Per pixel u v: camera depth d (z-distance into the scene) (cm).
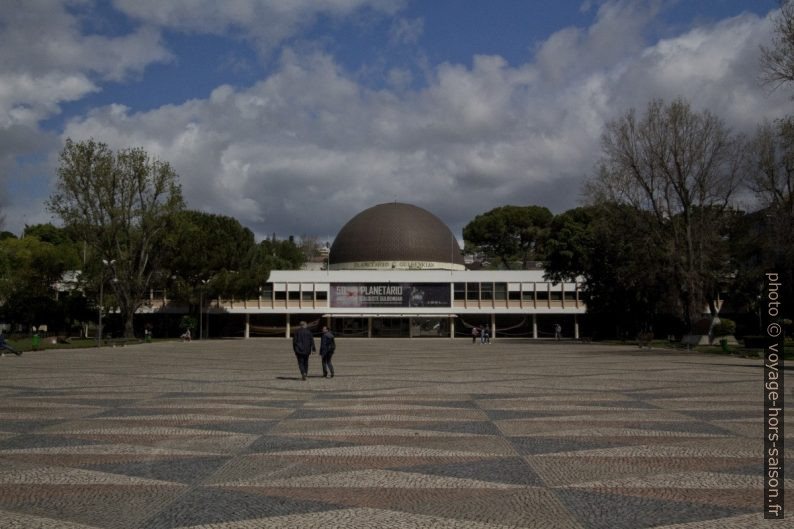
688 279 4541
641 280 5041
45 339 5319
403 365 2923
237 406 1477
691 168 4600
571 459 915
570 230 6238
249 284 6644
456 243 10069
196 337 7794
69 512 671
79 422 1241
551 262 6431
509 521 639
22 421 1253
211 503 702
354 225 9719
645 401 1563
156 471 848
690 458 920
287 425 1205
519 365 2909
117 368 2688
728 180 4628
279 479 805
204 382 2069
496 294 8325
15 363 3002
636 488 761
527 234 10819
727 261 5072
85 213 5353
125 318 5669
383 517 652
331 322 8469
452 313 8269
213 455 944
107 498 723
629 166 4769
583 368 2705
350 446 1007
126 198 5497
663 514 660
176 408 1441
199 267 6175
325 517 651
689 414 1341
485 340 6247
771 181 4506
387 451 969
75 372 2469
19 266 6031
